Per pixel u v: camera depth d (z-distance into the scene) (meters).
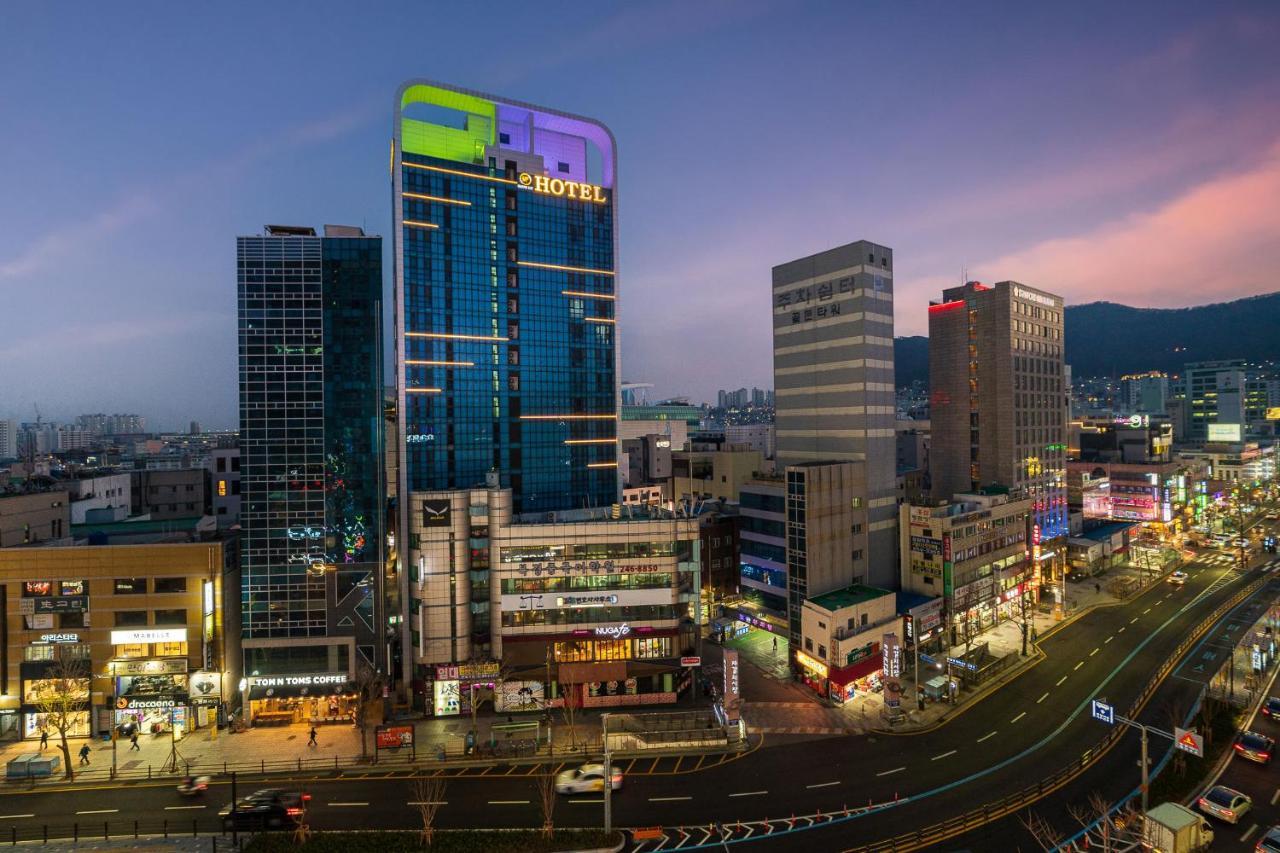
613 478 107.69
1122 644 88.56
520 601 70.94
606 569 72.12
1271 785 53.28
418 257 92.50
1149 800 51.62
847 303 91.44
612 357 108.19
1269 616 95.12
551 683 70.44
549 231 102.50
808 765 58.75
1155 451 165.50
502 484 97.56
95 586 65.31
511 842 46.88
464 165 96.06
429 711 68.75
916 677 70.06
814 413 97.19
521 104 99.19
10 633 64.62
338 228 75.19
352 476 69.38
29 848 47.19
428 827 46.59
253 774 57.53
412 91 93.62
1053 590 107.00
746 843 47.44
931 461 125.12
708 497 123.00
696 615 73.94
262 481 68.38
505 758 60.00
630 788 54.97
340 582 68.56
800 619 81.25
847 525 86.62
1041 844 45.28
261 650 67.75
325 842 46.84
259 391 68.75
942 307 122.44
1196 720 65.00
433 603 69.31
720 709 66.44
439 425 93.38
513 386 98.81
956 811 51.19
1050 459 120.81
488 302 97.25
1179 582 117.56
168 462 183.12
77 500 99.75
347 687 67.19
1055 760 58.81
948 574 88.38
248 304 69.00
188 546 66.12
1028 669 80.81
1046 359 120.44
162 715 65.69
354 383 69.94
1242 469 192.62
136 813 51.66
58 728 58.06
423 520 69.06
